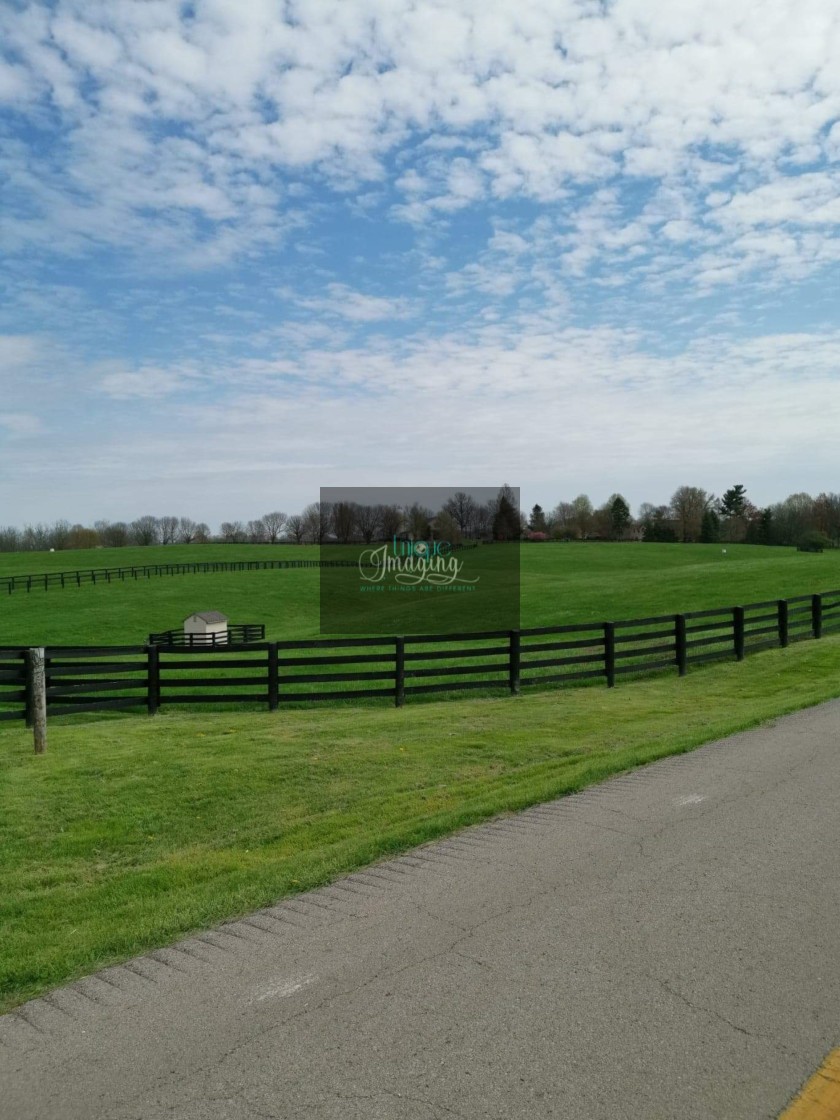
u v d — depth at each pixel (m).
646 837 6.47
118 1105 3.32
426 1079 3.41
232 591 55.38
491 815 7.34
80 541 137.88
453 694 15.95
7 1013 4.21
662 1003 3.96
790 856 5.94
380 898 5.47
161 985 4.39
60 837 7.74
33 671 10.62
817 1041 3.62
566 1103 3.23
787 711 11.95
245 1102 3.30
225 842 7.58
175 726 12.64
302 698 14.59
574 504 136.62
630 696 15.28
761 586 40.47
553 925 4.88
